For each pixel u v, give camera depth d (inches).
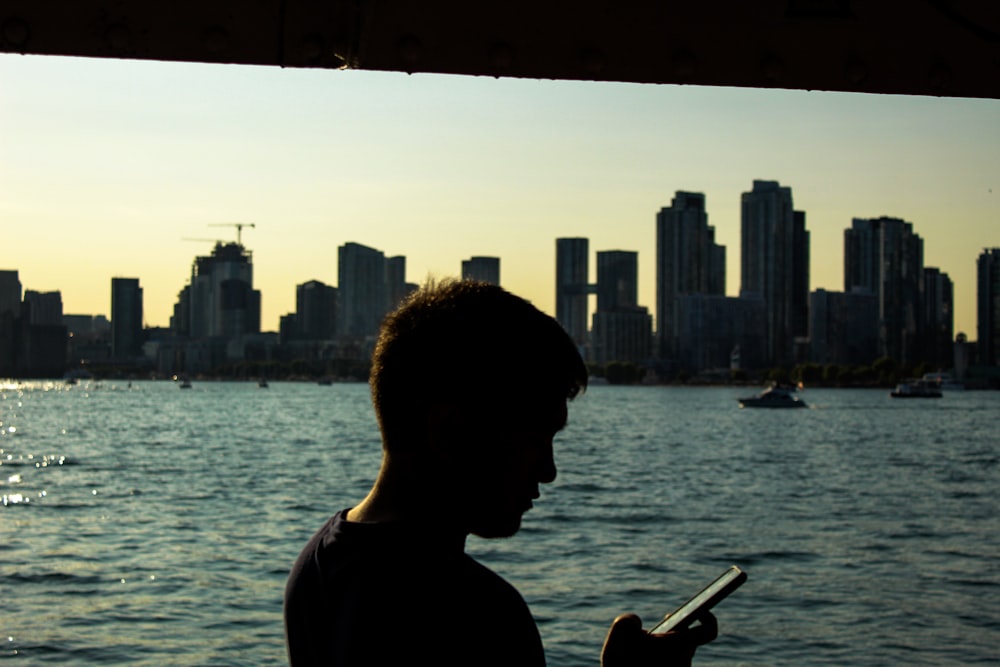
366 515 87.3
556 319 89.4
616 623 89.0
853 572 969.5
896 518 1407.5
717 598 92.8
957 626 754.2
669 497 1653.5
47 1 132.3
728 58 151.6
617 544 1114.7
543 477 88.3
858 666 657.0
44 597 806.5
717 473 2174.0
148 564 951.0
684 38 148.0
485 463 85.2
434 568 81.5
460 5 140.3
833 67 153.7
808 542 1159.0
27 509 1398.9
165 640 687.7
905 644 706.8
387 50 141.9
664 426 4594.0
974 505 1588.3
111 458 2475.4
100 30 134.7
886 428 4475.9
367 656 78.6
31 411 5895.7
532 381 84.7
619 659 87.5
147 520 1289.4
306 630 83.9
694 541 1151.6
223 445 3051.2
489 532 87.8
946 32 150.3
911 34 150.7
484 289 87.8
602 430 4215.1
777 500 1637.6
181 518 1311.5
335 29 137.6
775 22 148.6
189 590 836.6
